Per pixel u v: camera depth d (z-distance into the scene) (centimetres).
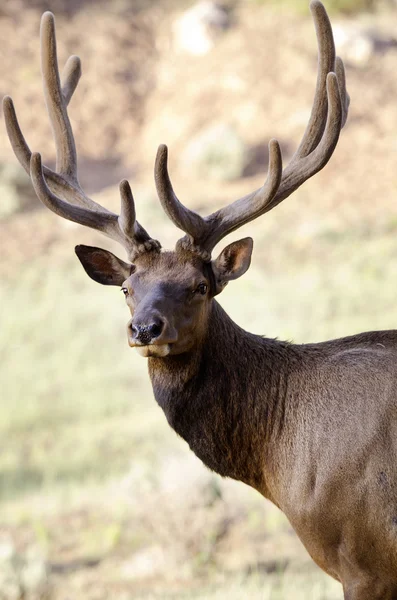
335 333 6531
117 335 7394
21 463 5184
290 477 1817
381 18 11412
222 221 1866
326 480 1755
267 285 7756
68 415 6012
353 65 10731
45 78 2108
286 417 1848
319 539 1781
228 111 10438
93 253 1959
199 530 3462
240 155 9644
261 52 11000
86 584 3253
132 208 1830
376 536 1722
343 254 8256
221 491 3666
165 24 12000
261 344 1925
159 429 5434
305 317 6950
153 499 3628
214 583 3112
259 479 1905
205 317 1839
